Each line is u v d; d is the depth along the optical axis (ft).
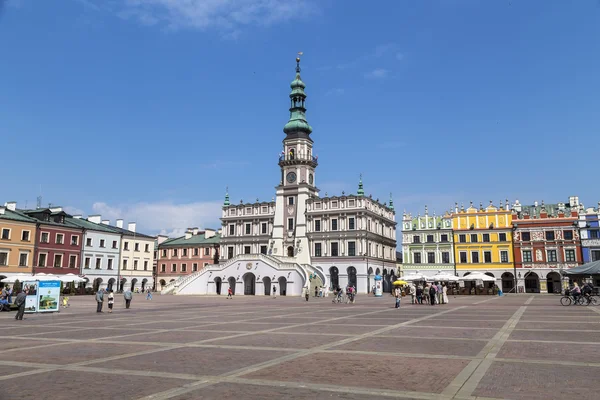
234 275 296.92
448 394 37.29
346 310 139.33
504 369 46.70
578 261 285.64
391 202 372.38
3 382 42.29
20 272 269.64
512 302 179.63
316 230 321.52
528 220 299.79
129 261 342.64
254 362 51.21
